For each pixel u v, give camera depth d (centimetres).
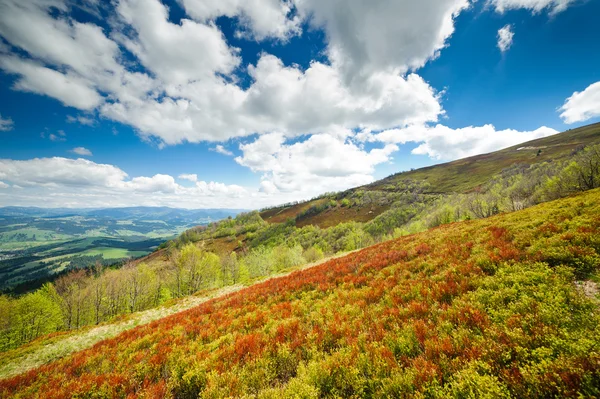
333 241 12862
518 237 1234
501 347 573
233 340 1061
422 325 759
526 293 775
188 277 6800
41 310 4962
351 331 876
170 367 926
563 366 470
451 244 1502
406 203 17875
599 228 1012
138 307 6550
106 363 1105
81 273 5891
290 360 812
